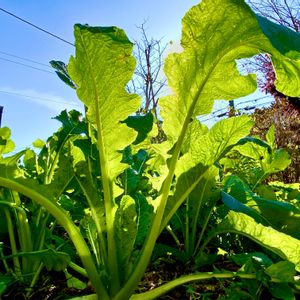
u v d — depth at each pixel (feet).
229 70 2.83
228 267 3.54
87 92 2.84
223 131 3.07
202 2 2.57
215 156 3.05
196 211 3.91
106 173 2.90
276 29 2.22
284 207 3.59
